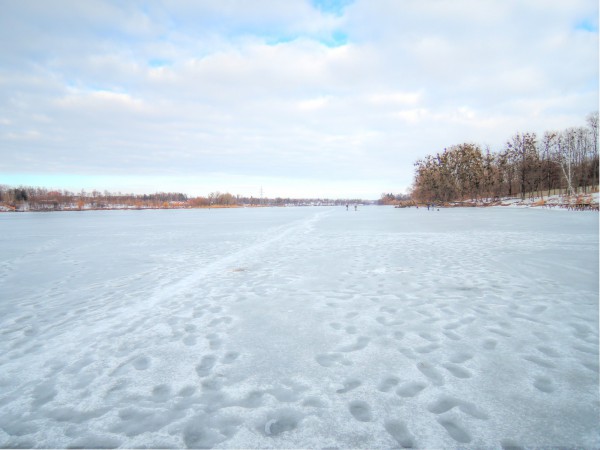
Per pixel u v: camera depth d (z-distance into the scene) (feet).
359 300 18.94
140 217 160.76
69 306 19.44
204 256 36.70
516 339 13.19
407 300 18.69
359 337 13.82
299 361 11.87
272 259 33.45
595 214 94.79
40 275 28.58
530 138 200.13
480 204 211.20
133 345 13.60
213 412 9.11
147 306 18.94
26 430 8.59
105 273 28.84
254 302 19.10
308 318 16.22
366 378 10.62
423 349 12.55
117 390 10.33
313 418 8.73
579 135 202.69
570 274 23.81
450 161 231.30
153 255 38.29
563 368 10.90
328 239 50.11
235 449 7.71
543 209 136.46
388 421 8.55
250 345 13.30
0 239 60.29
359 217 119.55
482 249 36.09
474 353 12.12
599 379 10.21
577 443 7.61
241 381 10.63
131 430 8.48
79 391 10.34
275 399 9.62
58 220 135.85
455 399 9.38
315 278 24.63
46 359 12.58
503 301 17.97
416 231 58.90
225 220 116.98
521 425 8.25
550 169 202.49
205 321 16.19
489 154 216.13
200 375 11.08
